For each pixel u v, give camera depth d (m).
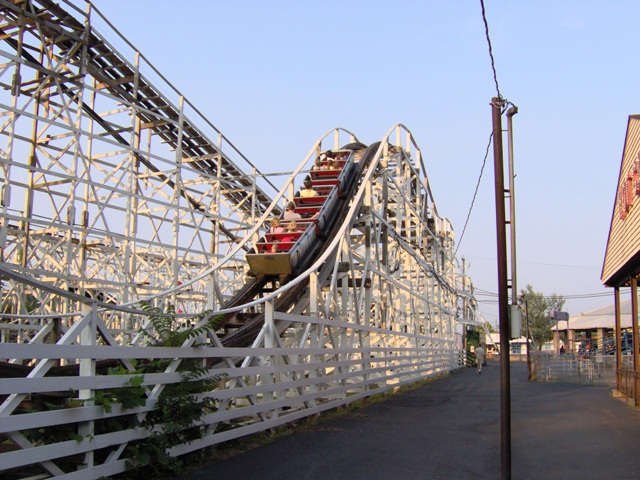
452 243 45.88
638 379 16.84
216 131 26.59
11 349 6.05
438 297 37.34
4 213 16.56
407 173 28.45
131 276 21.92
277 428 11.84
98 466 7.15
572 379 29.78
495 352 70.06
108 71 21.72
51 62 18.83
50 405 6.82
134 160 22.56
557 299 80.88
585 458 9.74
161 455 7.88
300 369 12.93
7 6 17.17
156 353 8.28
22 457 6.09
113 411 7.37
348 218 17.52
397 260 26.72
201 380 9.05
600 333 53.41
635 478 8.40
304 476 8.24
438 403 17.56
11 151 16.75
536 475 8.56
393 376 21.12
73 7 18.88
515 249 9.75
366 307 20.08
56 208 19.53
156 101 23.31
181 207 23.98
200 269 34.50
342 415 14.58
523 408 16.77
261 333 11.55
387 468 8.84
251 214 30.98
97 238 25.52
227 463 8.97
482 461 9.44
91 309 7.32
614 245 18.38
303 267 16.77
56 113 18.72
